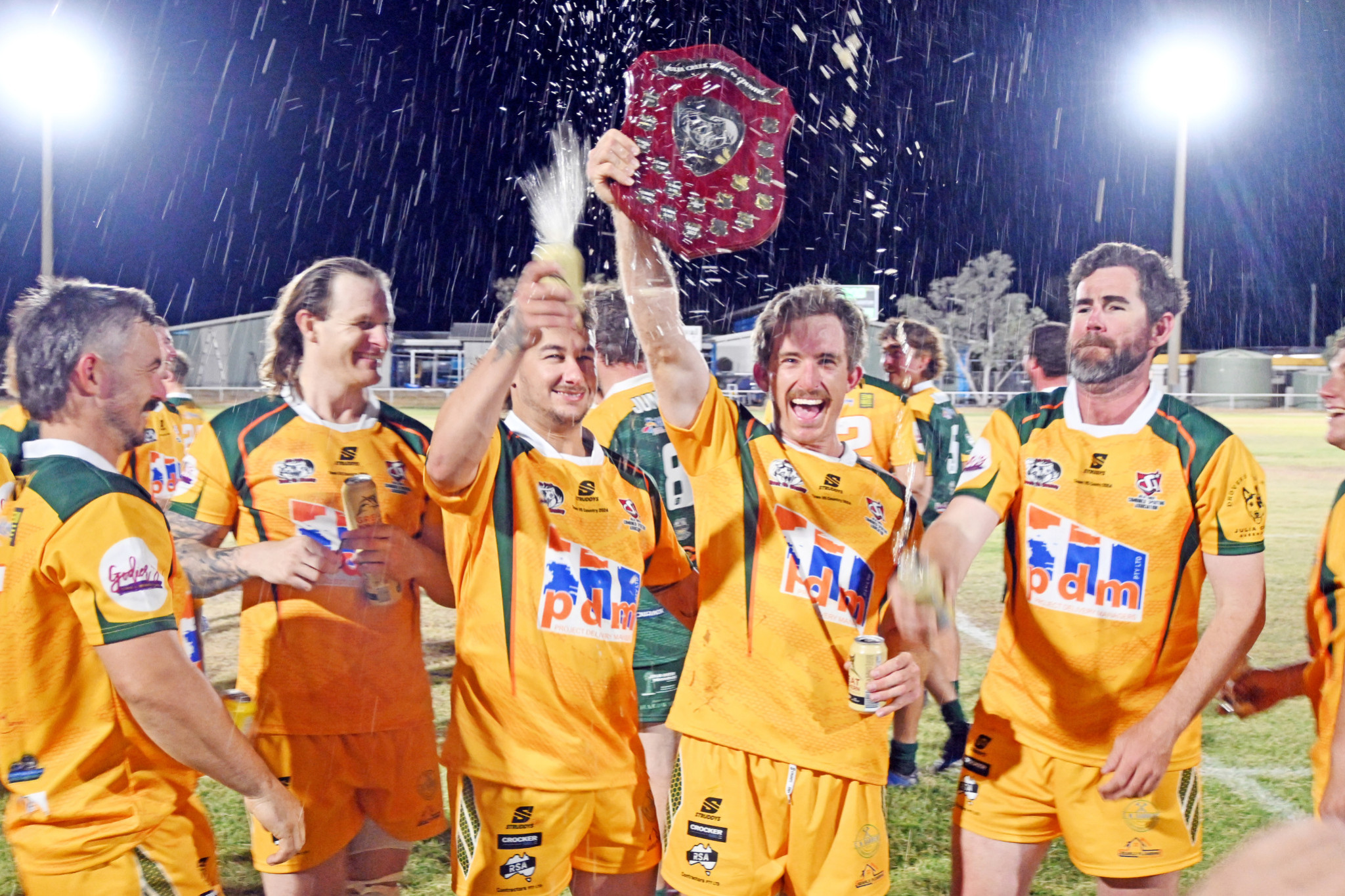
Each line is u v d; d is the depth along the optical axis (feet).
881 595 7.57
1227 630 7.25
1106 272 7.76
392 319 8.68
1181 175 63.46
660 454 11.32
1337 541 6.96
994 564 27.84
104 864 5.84
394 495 8.45
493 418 6.63
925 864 10.33
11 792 5.76
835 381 7.54
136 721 5.77
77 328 5.82
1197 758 7.68
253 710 7.80
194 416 14.07
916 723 12.44
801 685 7.07
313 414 8.45
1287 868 1.64
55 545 5.58
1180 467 7.53
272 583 7.75
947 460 15.78
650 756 10.68
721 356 94.17
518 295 6.65
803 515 7.38
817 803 6.97
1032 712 7.71
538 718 6.95
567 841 6.98
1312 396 101.40
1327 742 6.93
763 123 6.18
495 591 7.04
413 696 8.21
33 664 5.68
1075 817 7.54
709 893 6.95
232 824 10.93
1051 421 8.02
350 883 8.17
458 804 7.05
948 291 136.87
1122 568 7.58
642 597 10.59
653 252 6.95
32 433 7.68
